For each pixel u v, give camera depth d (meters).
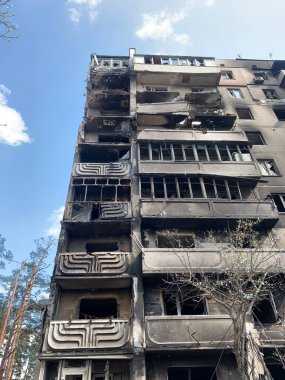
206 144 22.28
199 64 30.41
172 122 24.84
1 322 19.47
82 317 16.61
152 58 30.44
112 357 13.39
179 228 18.39
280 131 25.56
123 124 24.89
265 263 15.50
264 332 13.91
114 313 17.05
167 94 26.97
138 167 20.47
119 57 31.41
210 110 26.45
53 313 14.89
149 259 15.77
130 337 13.90
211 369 14.12
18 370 20.98
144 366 13.18
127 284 16.25
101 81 28.91
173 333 13.79
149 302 15.52
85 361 13.52
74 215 18.58
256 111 27.28
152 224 18.14
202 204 18.38
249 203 18.52
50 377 13.42
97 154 23.00
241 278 13.26
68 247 18.02
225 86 29.72
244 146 22.36
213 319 14.20
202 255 15.99
